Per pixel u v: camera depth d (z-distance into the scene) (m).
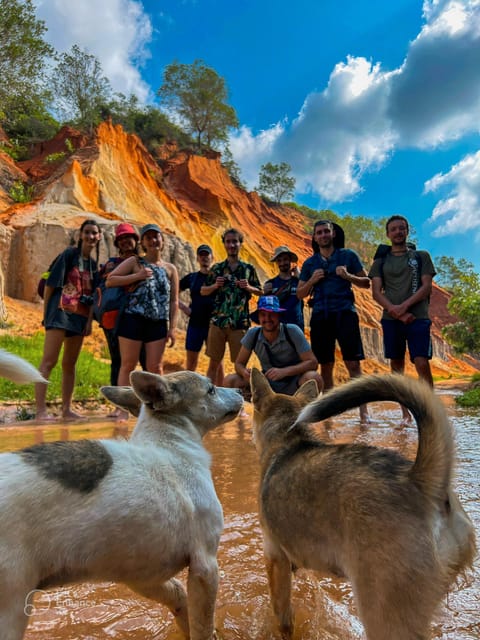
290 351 7.54
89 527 2.35
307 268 9.48
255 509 4.51
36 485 2.27
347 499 2.41
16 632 2.10
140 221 35.62
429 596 2.18
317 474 2.66
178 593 2.94
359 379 2.69
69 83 54.19
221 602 3.05
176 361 20.19
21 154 45.88
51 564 2.28
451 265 101.75
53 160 40.66
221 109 72.69
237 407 3.63
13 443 6.98
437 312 87.44
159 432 3.14
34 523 2.21
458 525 2.42
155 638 2.74
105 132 42.81
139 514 2.52
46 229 26.59
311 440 3.25
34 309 24.70
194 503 2.85
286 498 2.79
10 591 2.09
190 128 73.56
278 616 2.83
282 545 2.85
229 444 7.44
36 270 25.95
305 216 90.19
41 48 41.53
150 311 8.37
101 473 2.53
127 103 67.69
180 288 11.52
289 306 9.84
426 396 2.48
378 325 54.88
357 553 2.30
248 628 2.85
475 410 13.43
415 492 2.33
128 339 8.32
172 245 32.84
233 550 3.71
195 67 72.56
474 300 42.62
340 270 8.88
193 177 54.03
